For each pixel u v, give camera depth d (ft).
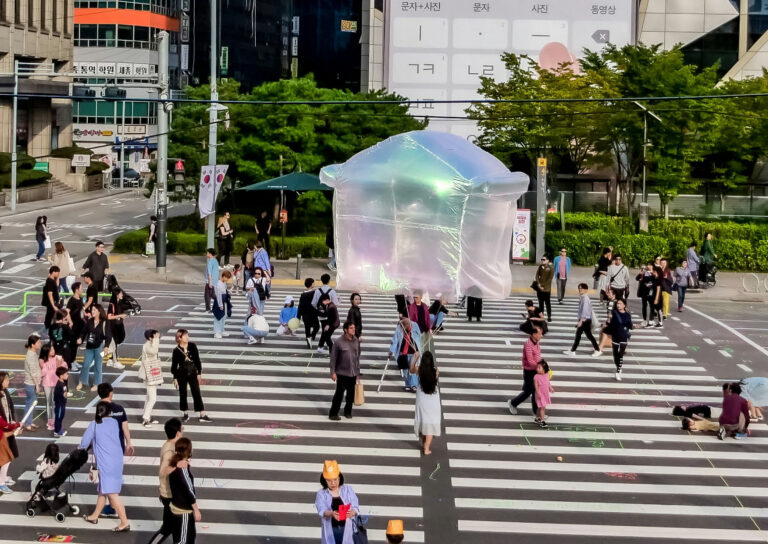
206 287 95.81
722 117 152.66
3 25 223.10
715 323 102.22
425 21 187.93
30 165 223.71
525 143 157.17
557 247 142.82
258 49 332.39
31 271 126.21
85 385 70.69
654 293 99.30
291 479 53.83
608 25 187.93
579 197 185.47
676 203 181.98
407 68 188.75
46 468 48.21
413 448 59.31
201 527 47.21
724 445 61.62
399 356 71.67
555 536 47.01
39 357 61.46
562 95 153.48
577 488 53.52
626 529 48.08
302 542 45.85
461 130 189.37
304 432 61.87
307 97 157.99
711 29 200.85
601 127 153.69
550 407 68.69
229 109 155.12
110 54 318.65
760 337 95.25
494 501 51.29
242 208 170.40
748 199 180.24
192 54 328.29
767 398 66.74
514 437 61.93
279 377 74.84
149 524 47.70
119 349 82.43
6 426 51.67
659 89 150.61
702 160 160.04
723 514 50.34
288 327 86.94
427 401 57.72
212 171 130.00
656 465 57.52
